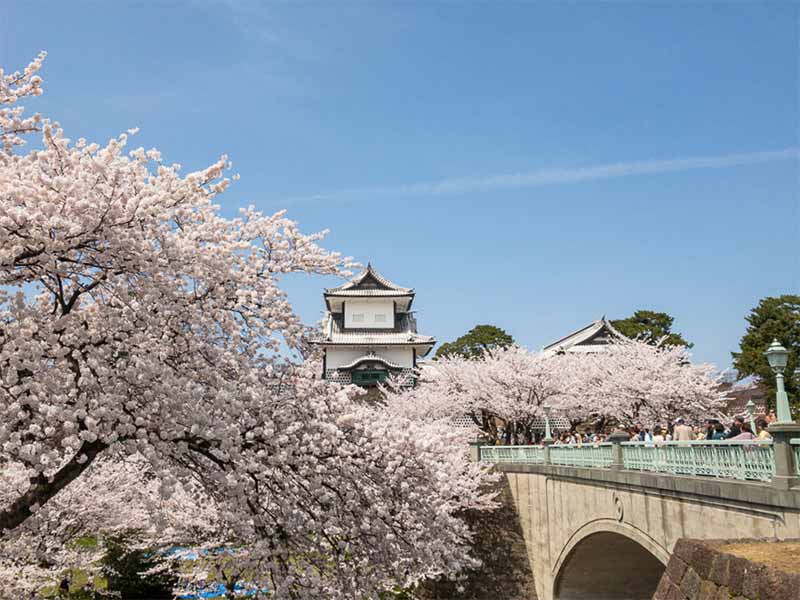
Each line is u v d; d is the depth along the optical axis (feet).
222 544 40.09
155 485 48.34
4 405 21.70
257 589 28.84
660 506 38.99
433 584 74.54
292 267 28.68
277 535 26.35
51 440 23.17
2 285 24.81
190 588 49.26
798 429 26.43
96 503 46.88
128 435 23.22
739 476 31.07
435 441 28.73
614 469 46.32
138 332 23.91
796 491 25.54
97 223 23.07
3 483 35.68
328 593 27.17
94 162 23.34
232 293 27.17
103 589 56.59
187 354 25.71
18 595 37.27
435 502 27.86
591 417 108.99
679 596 20.35
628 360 100.94
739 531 30.19
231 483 23.56
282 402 27.04
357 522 27.12
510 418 100.94
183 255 25.08
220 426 23.65
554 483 64.18
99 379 22.56
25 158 24.30
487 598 73.36
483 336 183.83
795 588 14.85
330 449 26.58
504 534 75.46
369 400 132.67
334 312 161.27
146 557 60.18
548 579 66.18
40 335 23.45
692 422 92.38
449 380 106.63
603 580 63.05
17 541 37.45
